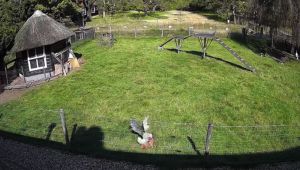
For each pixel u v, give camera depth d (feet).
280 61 126.93
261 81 105.81
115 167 57.21
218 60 124.57
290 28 126.82
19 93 93.30
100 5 223.10
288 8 123.34
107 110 82.48
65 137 65.72
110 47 139.95
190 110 83.92
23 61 100.37
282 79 109.29
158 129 73.56
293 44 129.39
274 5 127.24
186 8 266.98
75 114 79.82
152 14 232.94
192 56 128.06
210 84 100.58
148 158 61.21
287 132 78.13
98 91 93.09
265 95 96.17
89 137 69.10
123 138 69.00
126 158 60.75
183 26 178.91
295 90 101.65
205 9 256.93
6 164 57.06
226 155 65.00
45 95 91.15
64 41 111.14
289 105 91.40
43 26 100.89
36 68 103.04
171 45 144.36
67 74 106.83
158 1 248.32
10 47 106.11
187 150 65.51
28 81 101.76
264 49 142.72
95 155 61.36
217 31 165.37
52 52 104.06
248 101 91.45
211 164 59.41
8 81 103.19
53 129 72.38
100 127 73.87
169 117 80.02
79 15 185.57
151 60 121.49
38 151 62.28
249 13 155.53
